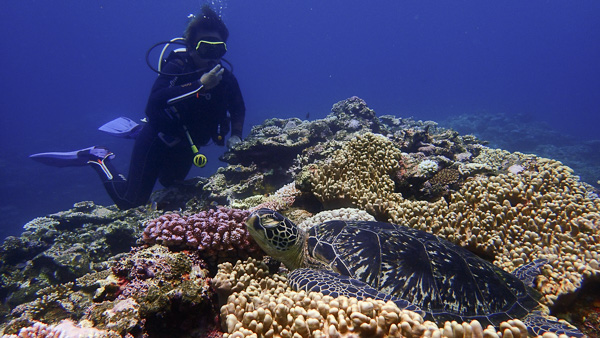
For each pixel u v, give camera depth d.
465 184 4.82
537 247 3.58
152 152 7.38
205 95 6.63
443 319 2.64
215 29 6.91
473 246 3.94
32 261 5.73
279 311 2.13
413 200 5.48
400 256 3.04
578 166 25.09
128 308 2.60
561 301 2.93
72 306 3.04
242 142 7.88
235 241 3.51
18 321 2.90
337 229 3.54
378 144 5.73
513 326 2.00
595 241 3.35
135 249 3.61
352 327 1.97
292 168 7.61
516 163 6.45
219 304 3.00
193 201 7.32
